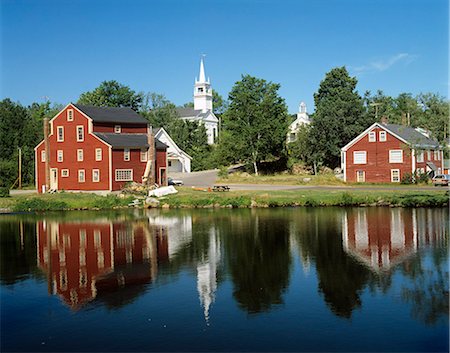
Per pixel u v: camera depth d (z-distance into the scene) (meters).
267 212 44.38
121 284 23.06
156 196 53.78
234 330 17.45
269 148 84.62
